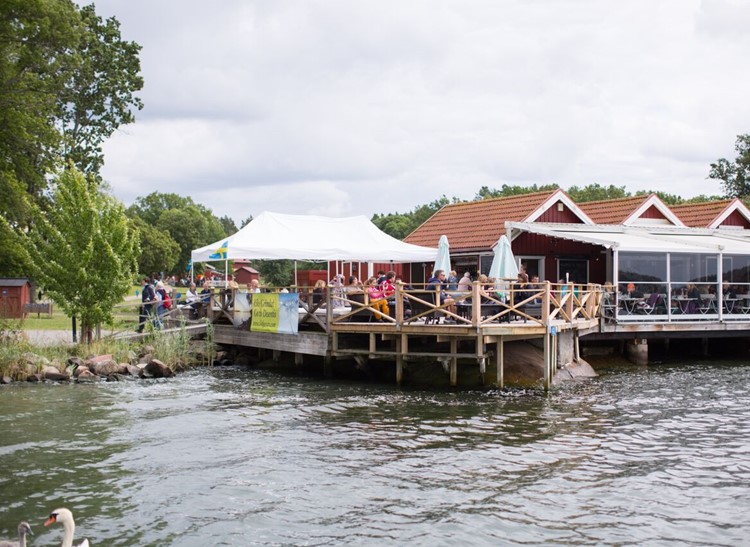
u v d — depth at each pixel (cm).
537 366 2023
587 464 1225
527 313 2064
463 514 993
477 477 1152
